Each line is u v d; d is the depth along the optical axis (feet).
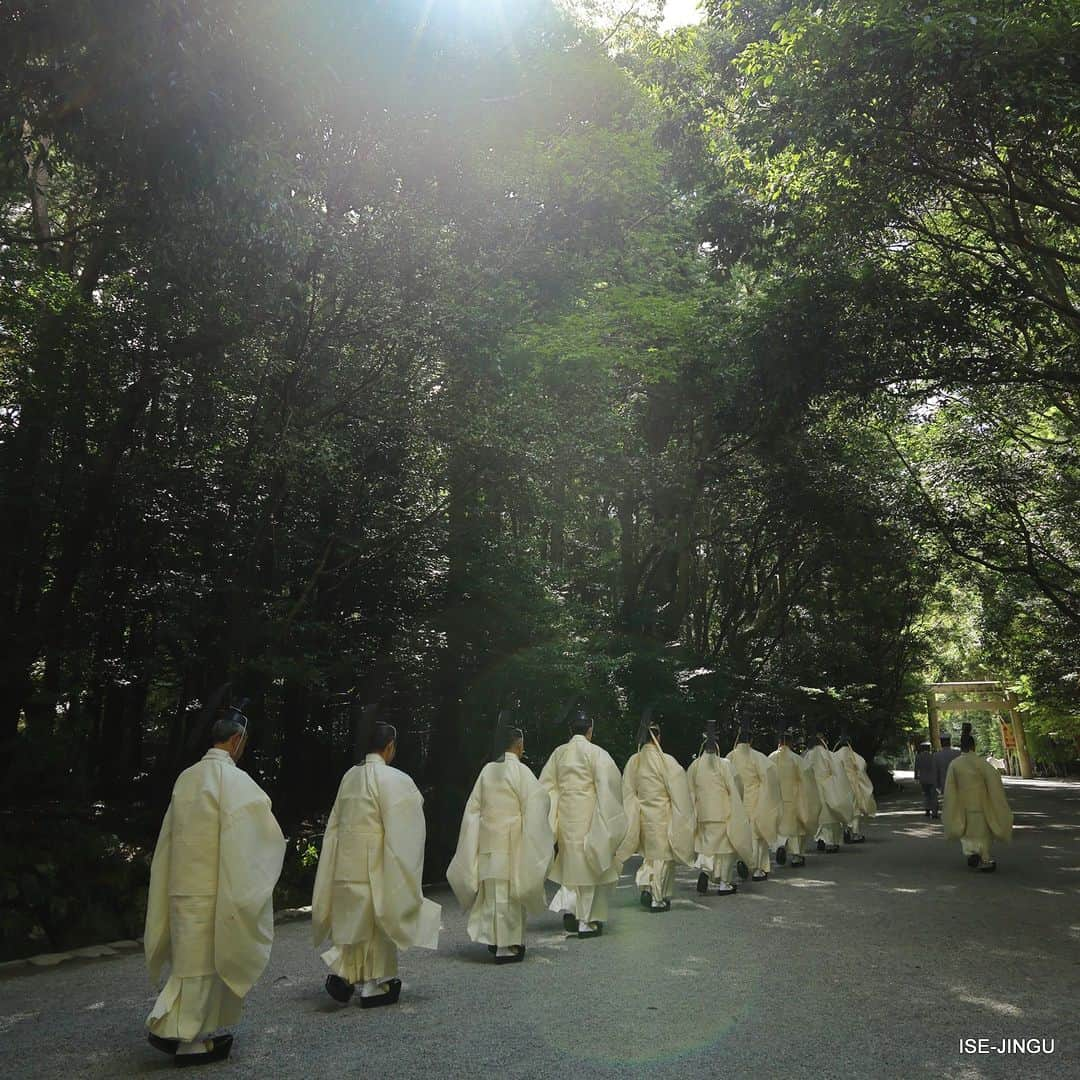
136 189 29.96
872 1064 14.69
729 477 76.64
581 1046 15.78
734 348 49.06
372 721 21.67
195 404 42.42
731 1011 17.80
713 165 51.62
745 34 45.14
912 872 38.93
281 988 20.95
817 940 24.70
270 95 26.63
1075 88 28.40
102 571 43.11
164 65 23.53
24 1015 19.02
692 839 31.40
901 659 107.34
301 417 41.42
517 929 23.31
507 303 43.47
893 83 30.83
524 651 49.52
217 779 16.12
